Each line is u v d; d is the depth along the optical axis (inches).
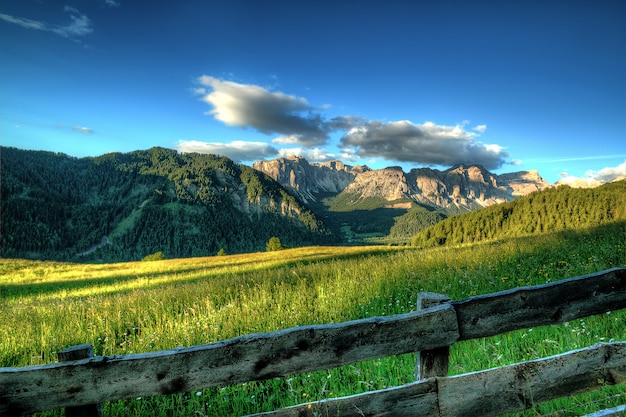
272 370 96.8
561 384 113.9
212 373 94.4
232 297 436.1
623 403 132.0
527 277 356.2
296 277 518.3
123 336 311.6
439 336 104.6
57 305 485.4
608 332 196.1
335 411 99.4
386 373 189.5
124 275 1610.5
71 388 90.1
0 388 87.7
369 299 345.4
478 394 107.0
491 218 6259.8
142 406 174.4
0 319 414.3
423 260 538.0
